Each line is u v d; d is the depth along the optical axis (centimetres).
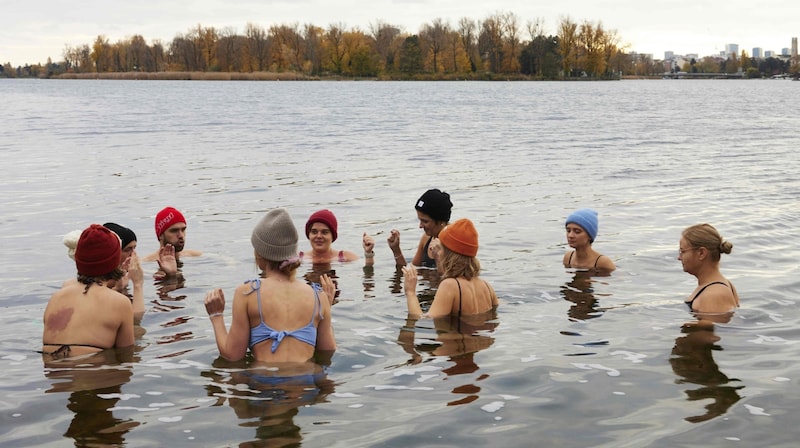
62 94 7681
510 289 812
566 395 513
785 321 683
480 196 1430
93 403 505
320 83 13675
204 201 1374
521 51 16300
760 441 443
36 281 854
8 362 589
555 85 13438
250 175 1711
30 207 1312
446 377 550
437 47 15950
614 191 1482
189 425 468
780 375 545
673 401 501
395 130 3109
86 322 616
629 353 598
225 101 6100
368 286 842
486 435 454
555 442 444
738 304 737
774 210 1258
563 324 684
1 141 2483
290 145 2427
